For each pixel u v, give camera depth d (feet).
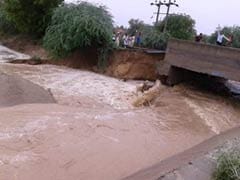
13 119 39.75
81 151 33.24
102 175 29.66
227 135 38.96
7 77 53.57
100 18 85.05
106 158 32.78
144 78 77.82
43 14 114.11
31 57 102.37
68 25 84.84
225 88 73.72
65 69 84.94
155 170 24.16
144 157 34.47
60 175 28.60
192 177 18.93
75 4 88.94
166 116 50.14
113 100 58.39
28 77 70.08
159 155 35.55
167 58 67.87
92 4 88.74
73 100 55.01
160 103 56.75
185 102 57.06
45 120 40.19
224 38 76.74
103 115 46.34
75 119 42.09
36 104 48.44
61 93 59.16
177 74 69.36
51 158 30.99
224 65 57.77
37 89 54.29
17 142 33.37
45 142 34.06
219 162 19.70
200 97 62.13
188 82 71.87
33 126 37.78
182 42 64.59
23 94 50.60
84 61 88.69
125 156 33.88
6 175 27.20
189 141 41.04
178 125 46.55
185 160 23.36
